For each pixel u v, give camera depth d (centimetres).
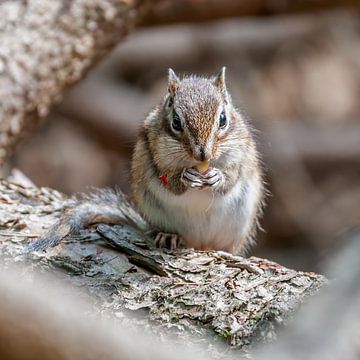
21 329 530
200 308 859
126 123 2577
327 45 2891
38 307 536
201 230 1123
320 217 2512
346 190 2572
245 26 2839
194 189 1076
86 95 2577
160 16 1975
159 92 2747
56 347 538
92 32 1495
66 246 956
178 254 959
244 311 848
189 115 1062
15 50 1423
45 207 1085
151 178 1112
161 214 1113
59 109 2558
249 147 1145
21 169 2570
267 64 2845
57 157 2631
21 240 983
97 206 1078
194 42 2809
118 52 2739
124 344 562
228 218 1126
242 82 2786
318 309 621
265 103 2750
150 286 898
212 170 1070
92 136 2606
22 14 1449
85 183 2623
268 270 916
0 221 1030
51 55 1452
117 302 874
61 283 896
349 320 610
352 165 2558
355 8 1936
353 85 2847
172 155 1072
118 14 1513
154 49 2778
